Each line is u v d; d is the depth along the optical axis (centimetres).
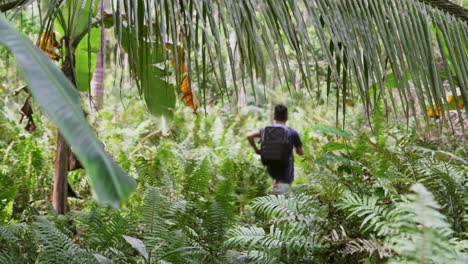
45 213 419
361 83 258
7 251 288
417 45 283
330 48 283
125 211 402
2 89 859
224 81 223
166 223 335
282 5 242
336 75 249
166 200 379
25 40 110
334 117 1048
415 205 204
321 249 292
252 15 234
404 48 279
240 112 1137
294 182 591
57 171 380
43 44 276
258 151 588
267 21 237
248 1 234
